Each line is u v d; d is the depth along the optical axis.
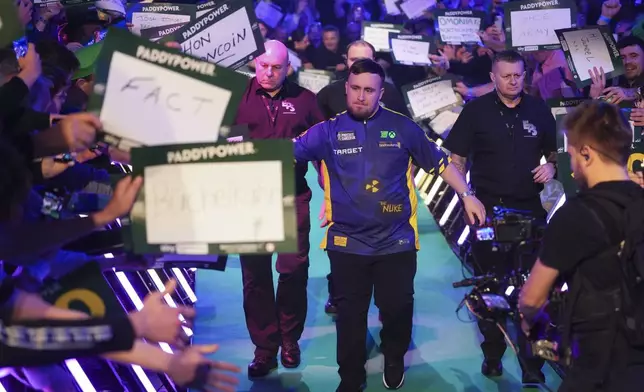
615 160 2.82
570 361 2.84
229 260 7.23
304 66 9.66
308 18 10.52
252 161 2.12
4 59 2.93
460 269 6.81
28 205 2.65
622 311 2.72
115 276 4.82
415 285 6.46
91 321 2.06
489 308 3.16
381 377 4.85
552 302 2.90
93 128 2.21
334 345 5.34
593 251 2.74
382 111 4.21
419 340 5.41
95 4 6.12
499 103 4.80
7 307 2.06
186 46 4.13
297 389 4.68
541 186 4.84
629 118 4.48
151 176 2.16
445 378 4.82
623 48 5.26
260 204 2.12
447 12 7.90
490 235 3.58
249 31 4.18
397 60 7.96
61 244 2.27
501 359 5.04
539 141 4.80
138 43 2.21
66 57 3.64
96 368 3.88
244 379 4.82
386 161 4.15
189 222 2.15
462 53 8.13
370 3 11.19
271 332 4.81
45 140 2.38
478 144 4.84
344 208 4.20
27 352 2.00
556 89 6.61
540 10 5.79
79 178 3.27
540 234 3.51
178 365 2.21
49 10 6.01
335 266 4.27
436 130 7.19
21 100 2.70
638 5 7.82
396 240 4.23
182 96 2.22
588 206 2.76
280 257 4.86
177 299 5.82
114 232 2.99
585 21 8.55
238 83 2.21
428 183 8.80
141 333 2.14
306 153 4.18
